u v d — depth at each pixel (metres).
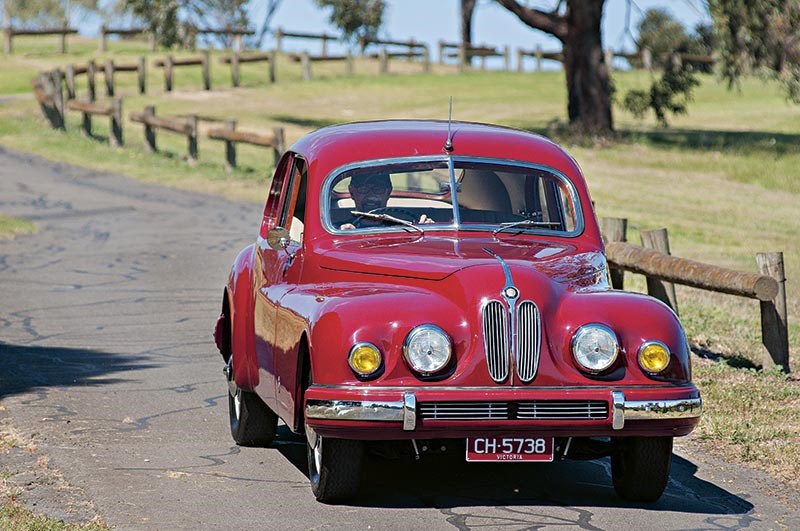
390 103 102.12
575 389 13.27
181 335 26.30
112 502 14.25
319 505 14.28
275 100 100.94
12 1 195.50
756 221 49.62
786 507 14.62
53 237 42.75
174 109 92.00
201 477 15.56
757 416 19.25
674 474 16.12
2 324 27.22
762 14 73.38
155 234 43.47
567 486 15.42
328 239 15.53
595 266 15.08
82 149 71.50
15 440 17.19
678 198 56.47
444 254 14.65
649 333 13.52
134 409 19.55
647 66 112.69
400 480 15.55
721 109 105.25
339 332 13.24
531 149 16.72
